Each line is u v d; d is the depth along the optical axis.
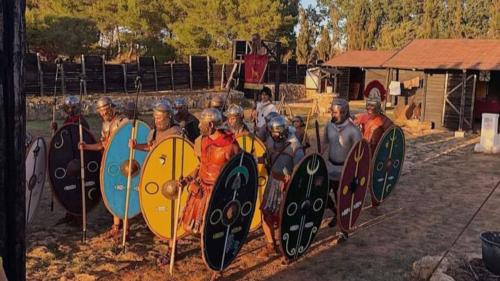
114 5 34.88
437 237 6.75
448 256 5.56
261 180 6.41
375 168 7.62
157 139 5.84
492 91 23.58
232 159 4.87
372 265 5.79
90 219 7.23
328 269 5.68
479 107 21.81
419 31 57.19
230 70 27.09
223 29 34.62
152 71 23.86
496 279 4.91
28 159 6.14
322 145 6.82
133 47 36.41
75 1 33.72
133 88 22.75
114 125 6.44
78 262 5.65
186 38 34.34
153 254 5.98
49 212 7.55
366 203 8.39
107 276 5.33
